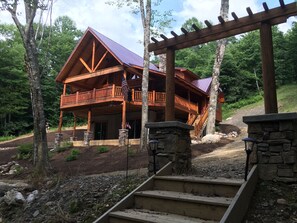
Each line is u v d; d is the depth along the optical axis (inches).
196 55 1708.9
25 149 655.1
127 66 718.5
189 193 169.2
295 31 1272.1
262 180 161.3
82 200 212.4
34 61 460.8
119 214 152.5
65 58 1510.8
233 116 1063.0
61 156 625.9
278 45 1326.3
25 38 458.0
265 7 194.5
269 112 182.7
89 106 774.5
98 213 186.4
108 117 900.6
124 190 207.0
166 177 185.9
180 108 778.2
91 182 257.9
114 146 653.3
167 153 215.0
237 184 152.0
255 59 1374.3
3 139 1107.3
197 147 541.3
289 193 148.4
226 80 1284.4
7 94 969.5
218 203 138.1
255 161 165.3
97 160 532.1
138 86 810.2
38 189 293.9
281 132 160.9
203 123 803.4
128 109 808.9
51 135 1028.5
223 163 322.3
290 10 187.2
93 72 786.8
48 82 1370.6
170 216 148.7
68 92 1428.4
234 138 714.2
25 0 457.1
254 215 138.4
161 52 264.2
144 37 606.2
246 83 1295.5
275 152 161.2
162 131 222.1
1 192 287.3
